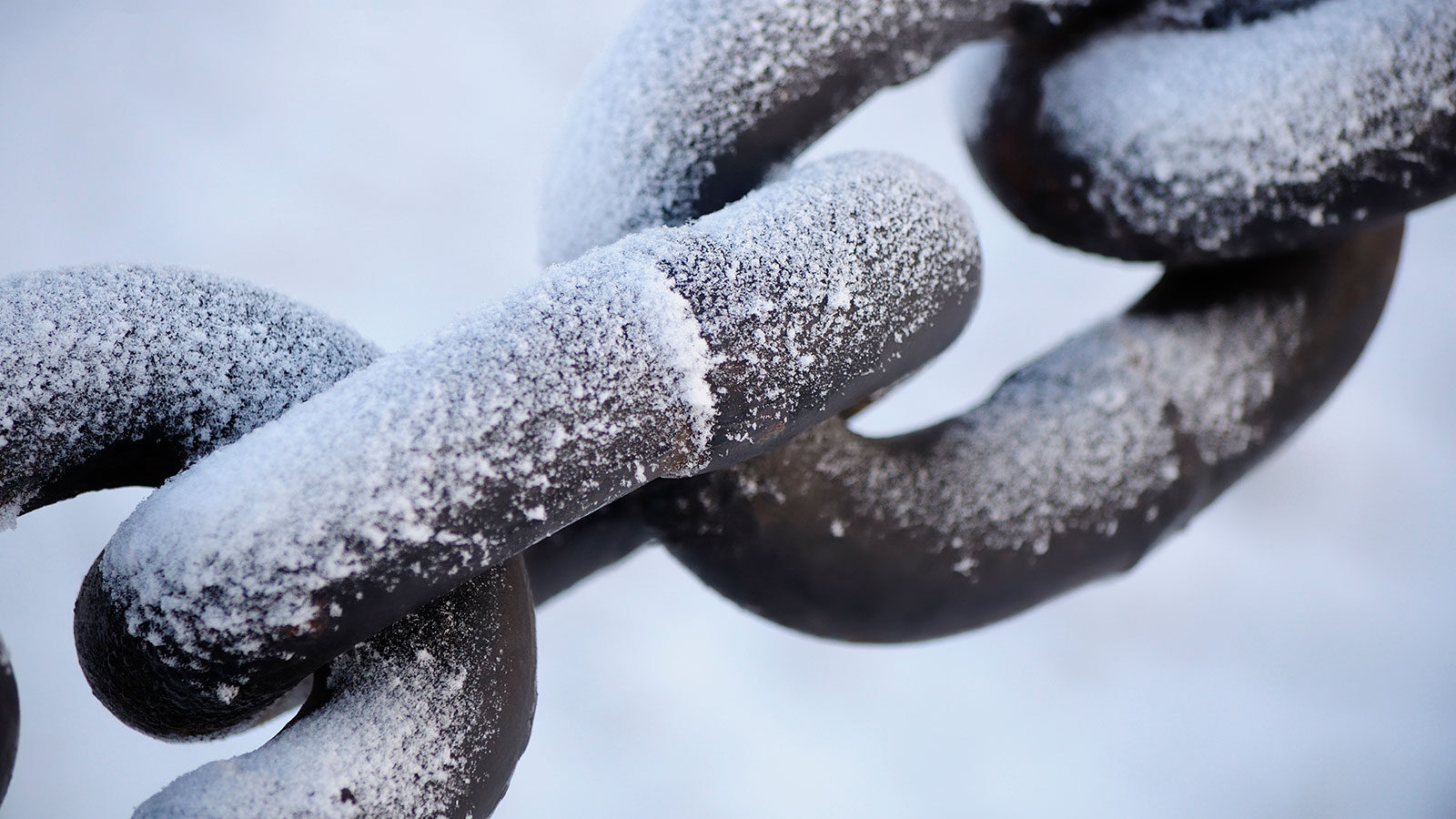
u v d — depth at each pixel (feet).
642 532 1.50
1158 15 1.57
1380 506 3.65
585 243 1.49
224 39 4.35
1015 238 3.99
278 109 4.23
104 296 1.38
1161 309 1.61
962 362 3.88
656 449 1.35
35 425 1.36
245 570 1.32
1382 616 3.53
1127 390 1.57
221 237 3.98
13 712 1.36
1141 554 1.57
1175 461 1.57
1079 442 1.55
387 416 1.33
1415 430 3.75
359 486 1.32
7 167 4.05
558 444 1.34
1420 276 3.96
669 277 1.37
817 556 1.50
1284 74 1.52
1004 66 1.60
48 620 3.18
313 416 1.34
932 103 4.17
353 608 1.33
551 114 4.29
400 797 1.35
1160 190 1.54
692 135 1.47
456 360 1.34
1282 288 1.60
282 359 1.40
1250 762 3.36
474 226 4.08
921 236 1.44
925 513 1.51
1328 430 3.72
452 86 4.31
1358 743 3.36
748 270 1.38
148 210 4.02
